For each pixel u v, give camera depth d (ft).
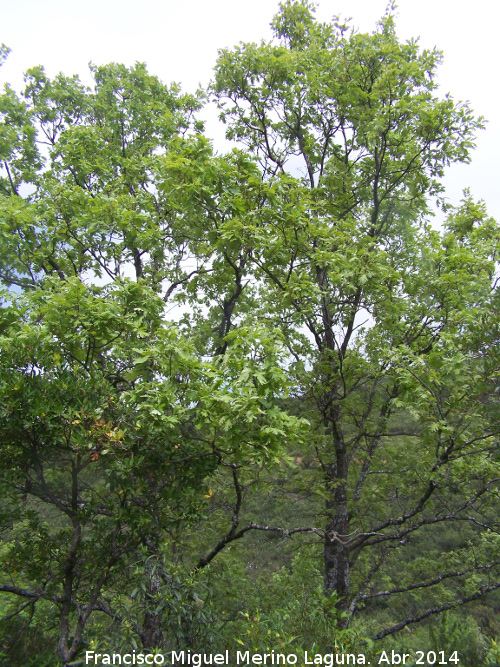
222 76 35.40
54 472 19.94
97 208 25.95
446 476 22.45
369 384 29.71
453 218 32.78
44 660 16.05
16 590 19.72
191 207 25.20
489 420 20.40
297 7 36.83
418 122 30.32
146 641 19.99
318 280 30.40
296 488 32.53
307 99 33.99
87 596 20.17
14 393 15.85
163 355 17.20
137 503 18.56
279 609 18.61
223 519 31.07
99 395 18.07
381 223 35.60
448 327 25.36
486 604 46.32
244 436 16.53
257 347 17.62
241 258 31.60
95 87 38.58
